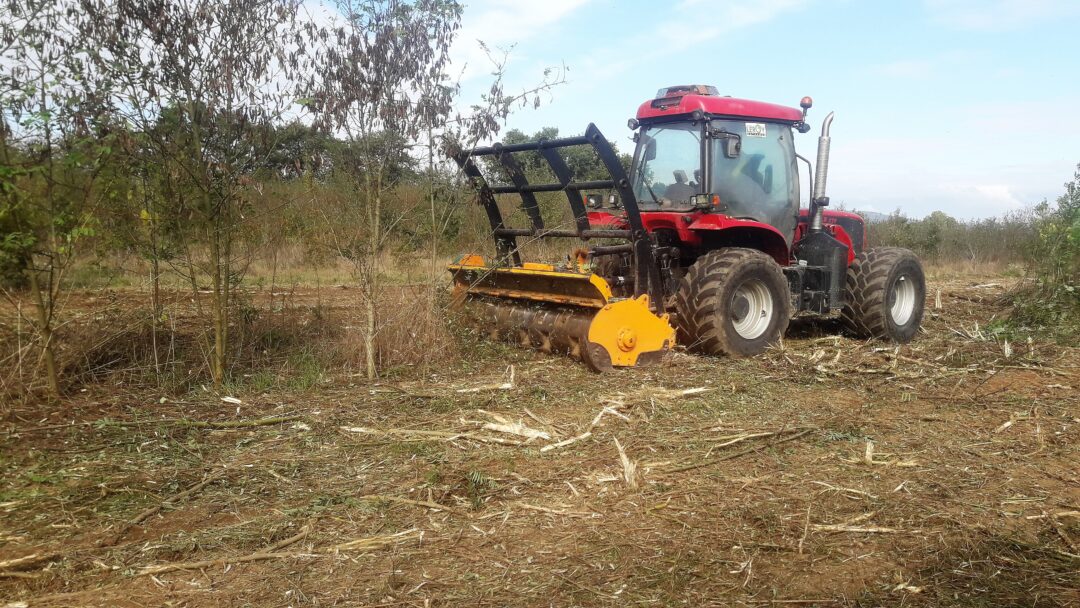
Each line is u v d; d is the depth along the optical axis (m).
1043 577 2.92
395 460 4.09
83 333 5.84
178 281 8.29
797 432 4.58
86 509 3.48
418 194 6.80
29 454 4.15
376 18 5.62
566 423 4.73
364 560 3.00
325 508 3.47
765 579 2.87
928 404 5.32
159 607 2.68
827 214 8.62
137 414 4.88
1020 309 8.95
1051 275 9.30
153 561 3.01
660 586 2.81
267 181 5.84
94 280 6.53
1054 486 3.86
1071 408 5.21
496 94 5.98
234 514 3.44
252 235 6.74
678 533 3.24
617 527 3.29
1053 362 6.61
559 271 6.51
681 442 4.37
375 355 6.22
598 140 5.97
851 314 8.03
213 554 3.06
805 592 2.79
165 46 5.14
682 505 3.53
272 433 4.56
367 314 6.01
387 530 3.26
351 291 10.50
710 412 4.98
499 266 7.13
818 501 3.60
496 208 7.31
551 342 6.54
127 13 4.98
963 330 8.44
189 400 5.22
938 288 13.02
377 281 6.08
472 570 2.92
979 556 3.08
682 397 5.28
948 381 5.94
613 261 7.49
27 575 2.89
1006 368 6.38
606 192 10.20
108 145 4.99
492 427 4.53
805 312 7.49
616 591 2.78
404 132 5.73
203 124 5.41
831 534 3.25
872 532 3.27
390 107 5.63
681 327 6.65
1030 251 10.14
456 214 7.31
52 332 5.24
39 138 4.96
